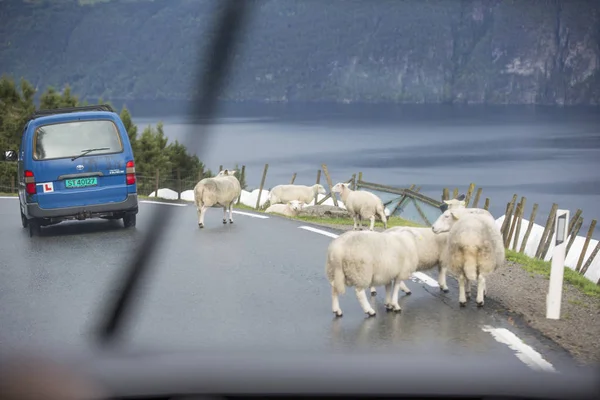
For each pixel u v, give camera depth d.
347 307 8.27
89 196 14.20
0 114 40.88
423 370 5.70
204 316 7.86
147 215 17.34
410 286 9.33
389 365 5.88
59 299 8.88
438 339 6.80
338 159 170.00
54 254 12.23
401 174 147.38
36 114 15.08
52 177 14.01
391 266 7.70
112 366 5.90
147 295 8.95
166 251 12.15
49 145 14.07
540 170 148.12
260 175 136.38
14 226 15.98
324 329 7.25
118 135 14.45
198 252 12.05
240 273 10.33
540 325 7.37
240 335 7.03
